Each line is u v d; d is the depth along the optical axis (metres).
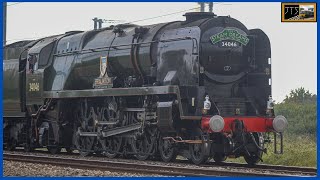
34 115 26.80
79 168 18.41
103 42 24.02
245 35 20.83
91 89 23.64
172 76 20.50
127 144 22.55
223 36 20.47
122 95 22.03
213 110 20.05
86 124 24.42
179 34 20.73
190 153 19.86
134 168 17.59
